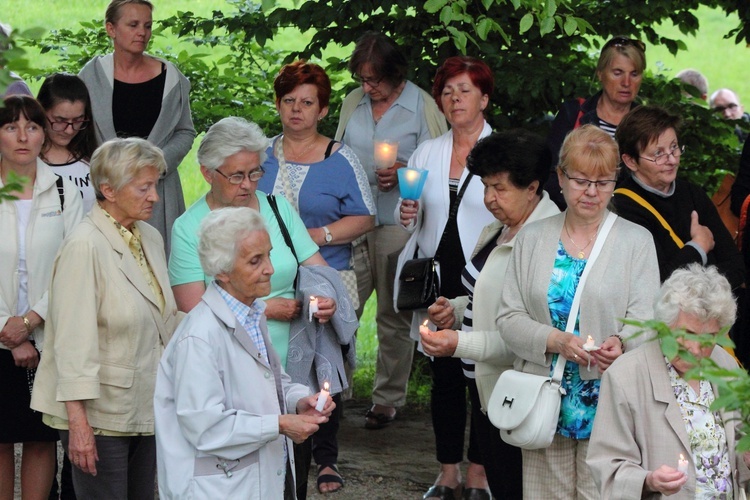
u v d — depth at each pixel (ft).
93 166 16.61
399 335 27.02
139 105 25.45
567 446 16.71
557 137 24.39
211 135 18.02
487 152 17.89
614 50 23.67
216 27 30.94
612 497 13.89
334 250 22.57
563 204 23.81
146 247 17.33
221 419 13.69
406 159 25.54
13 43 9.71
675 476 13.17
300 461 18.38
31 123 18.79
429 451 26.04
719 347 14.24
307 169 22.38
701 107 30.91
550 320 16.62
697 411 14.06
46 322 16.81
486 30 24.52
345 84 31.63
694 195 19.77
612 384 14.19
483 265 19.01
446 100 22.13
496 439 18.20
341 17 28.86
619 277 16.30
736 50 69.51
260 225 14.25
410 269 21.59
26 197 19.34
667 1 28.73
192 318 14.23
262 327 14.73
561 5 27.07
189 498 13.84
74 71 32.58
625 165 19.69
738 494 14.29
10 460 19.53
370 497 22.89
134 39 25.07
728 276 19.39
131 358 16.63
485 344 17.75
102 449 16.71
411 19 28.81
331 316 18.89
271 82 33.58
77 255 16.29
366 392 31.07
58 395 16.15
